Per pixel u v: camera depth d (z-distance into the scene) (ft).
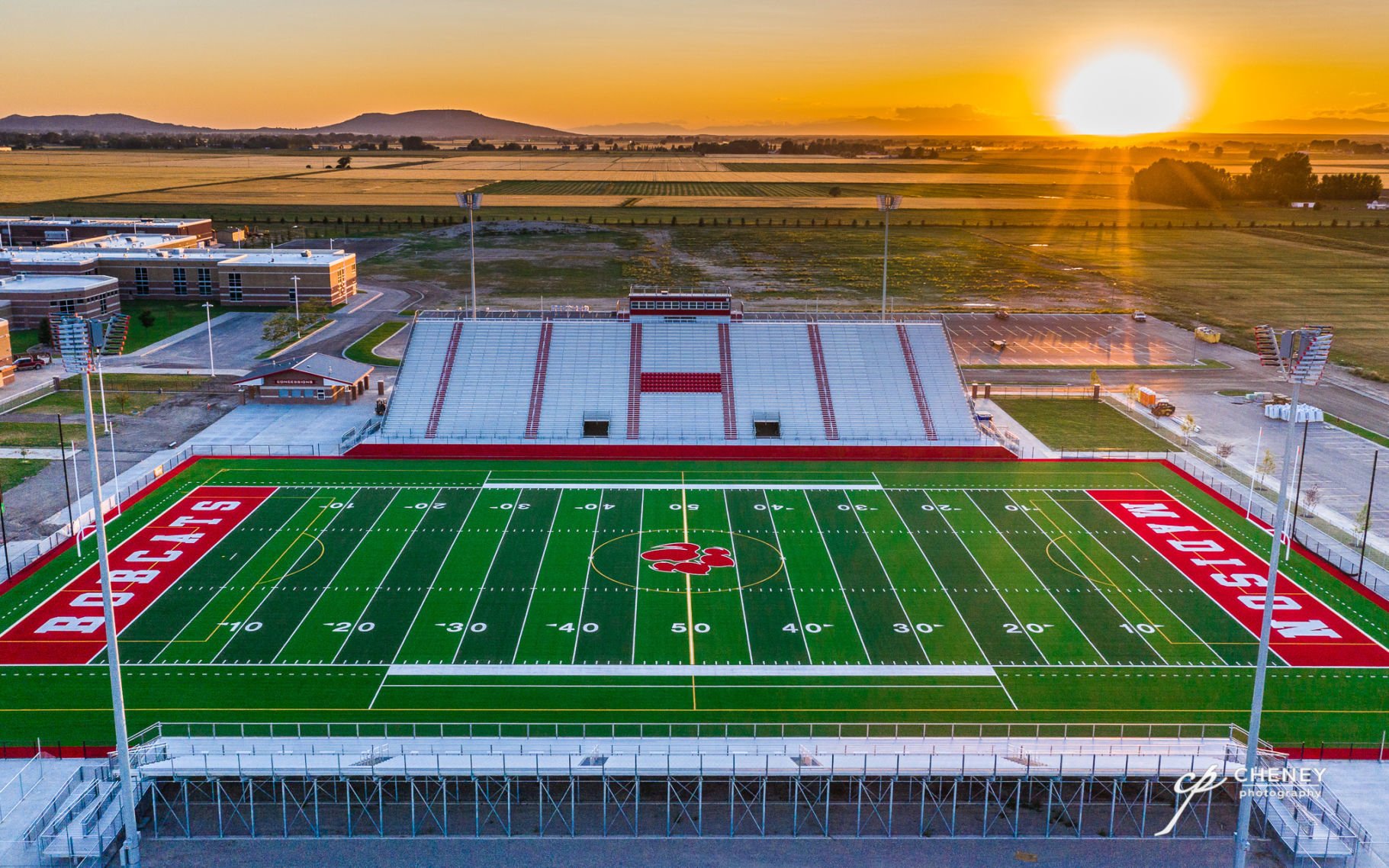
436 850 153.07
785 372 376.27
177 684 192.65
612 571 244.22
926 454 337.52
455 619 219.61
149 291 584.81
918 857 152.87
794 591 234.58
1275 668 203.21
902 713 185.06
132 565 243.60
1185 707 188.44
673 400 363.97
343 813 162.20
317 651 205.46
